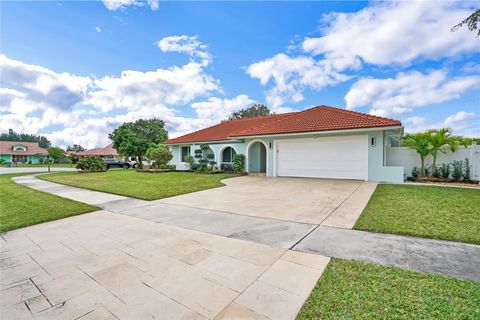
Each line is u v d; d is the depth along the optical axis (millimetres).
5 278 3594
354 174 13672
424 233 4832
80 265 3965
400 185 11477
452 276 3240
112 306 2844
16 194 11352
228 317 2570
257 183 13406
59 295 3113
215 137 21656
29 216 7148
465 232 4840
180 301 2893
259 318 2539
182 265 3832
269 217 6555
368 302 2717
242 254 4164
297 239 4809
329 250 4215
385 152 14133
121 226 6102
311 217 6434
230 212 7227
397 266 3557
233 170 19375
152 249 4531
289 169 15969
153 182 14500
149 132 48250
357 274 3326
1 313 2768
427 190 9781
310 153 15109
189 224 6098
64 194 11125
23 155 62250
